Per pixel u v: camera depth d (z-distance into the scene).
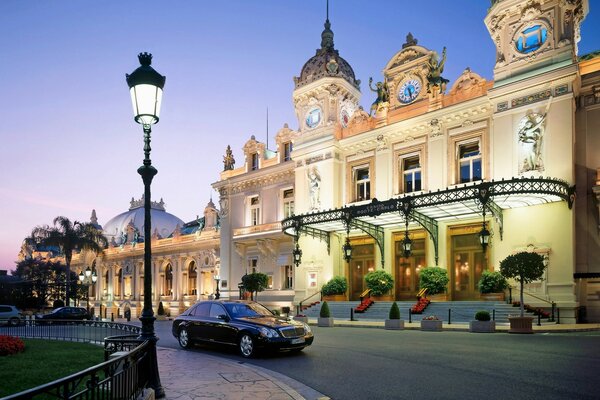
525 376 9.57
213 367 11.51
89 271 44.75
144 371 7.63
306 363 12.12
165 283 55.59
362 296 29.48
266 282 32.88
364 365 11.53
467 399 8.00
